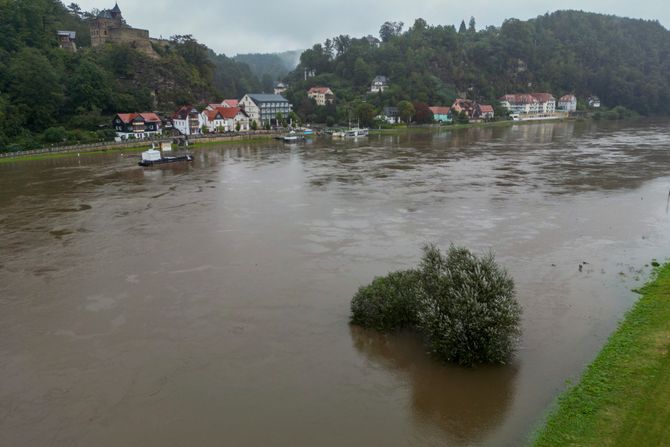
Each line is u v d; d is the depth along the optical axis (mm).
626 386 18922
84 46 173750
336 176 72500
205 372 21984
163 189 64625
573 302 27812
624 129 162875
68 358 23375
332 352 23422
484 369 21578
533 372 21188
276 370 22031
